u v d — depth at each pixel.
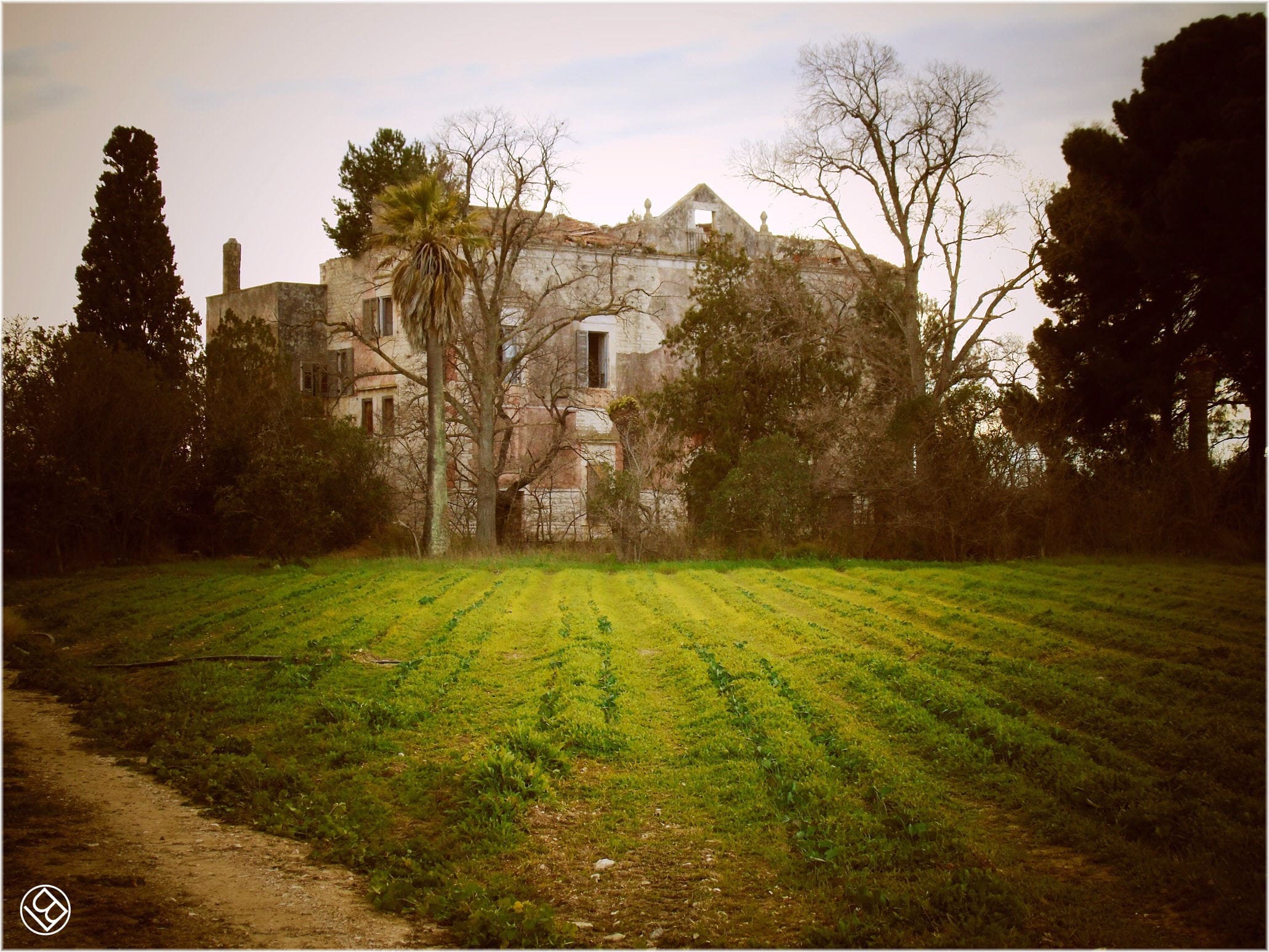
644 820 9.97
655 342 51.53
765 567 33.62
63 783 10.75
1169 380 35.69
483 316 41.59
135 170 44.53
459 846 9.16
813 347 40.84
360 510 39.03
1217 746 10.67
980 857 8.60
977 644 18.17
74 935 7.05
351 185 59.06
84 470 32.56
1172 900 7.77
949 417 35.50
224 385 38.22
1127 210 36.25
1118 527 33.66
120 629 20.25
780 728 12.40
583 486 48.78
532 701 14.02
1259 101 33.22
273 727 13.05
